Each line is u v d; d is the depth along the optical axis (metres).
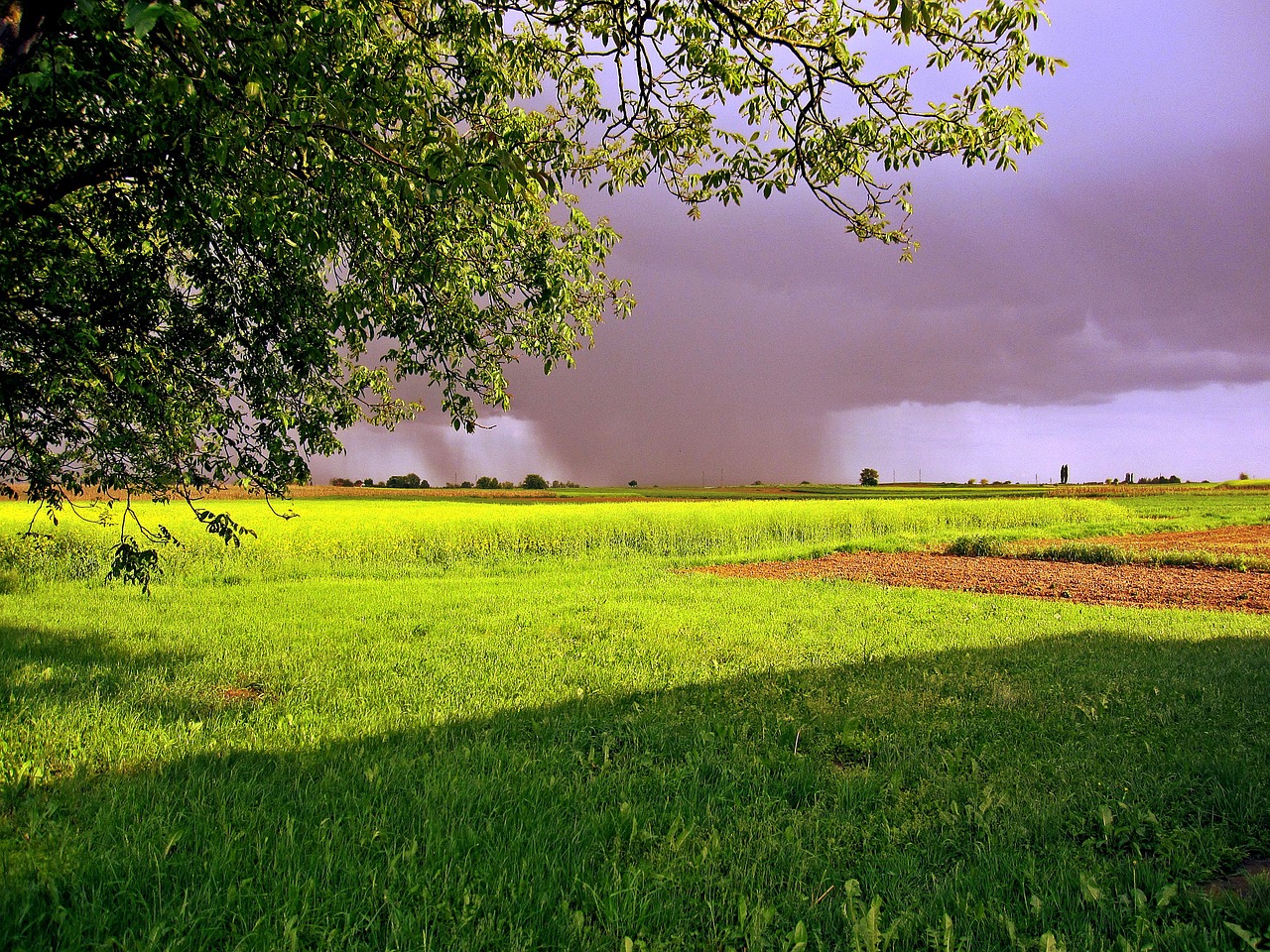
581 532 22.36
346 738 4.77
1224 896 2.73
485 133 3.04
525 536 21.31
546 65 5.12
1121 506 44.91
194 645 8.06
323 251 3.83
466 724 5.10
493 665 7.05
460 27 4.08
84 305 4.57
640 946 2.47
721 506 35.59
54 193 4.42
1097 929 2.59
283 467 5.69
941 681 6.32
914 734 4.81
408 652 7.67
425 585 14.13
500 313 5.84
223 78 3.42
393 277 4.64
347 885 2.85
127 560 5.61
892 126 4.65
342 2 3.37
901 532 30.95
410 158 3.68
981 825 3.36
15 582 14.01
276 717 5.29
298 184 3.84
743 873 2.96
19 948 2.42
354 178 3.84
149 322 5.23
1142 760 4.25
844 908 2.65
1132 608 11.42
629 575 16.22
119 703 5.55
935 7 3.73
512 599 11.91
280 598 12.04
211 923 2.59
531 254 4.99
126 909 2.69
